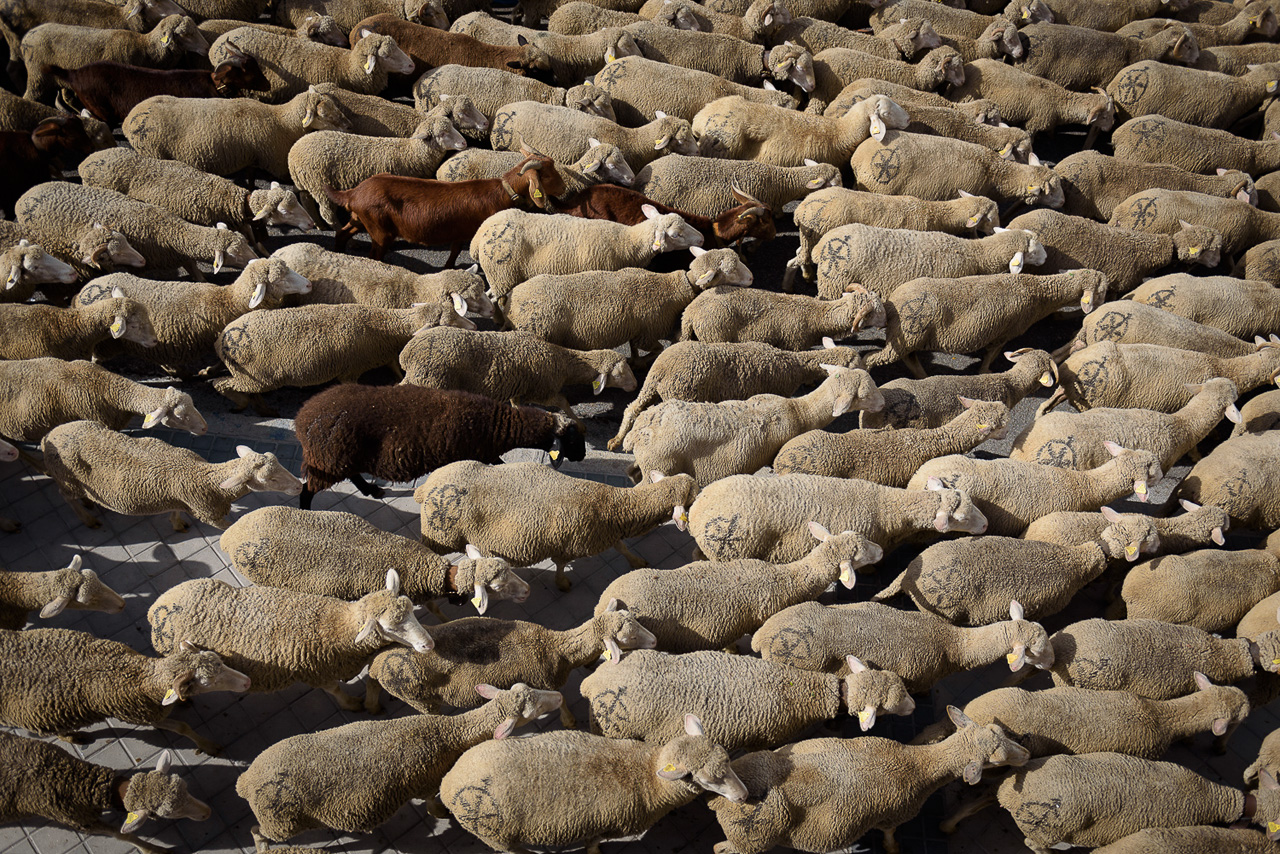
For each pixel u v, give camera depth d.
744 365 11.81
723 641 9.30
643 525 10.20
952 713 8.43
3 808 7.54
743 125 15.19
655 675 8.45
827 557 9.36
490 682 8.59
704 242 13.95
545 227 13.04
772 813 7.84
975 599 9.59
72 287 12.95
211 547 10.73
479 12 17.64
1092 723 8.70
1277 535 10.79
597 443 12.47
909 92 16.36
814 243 14.38
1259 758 8.99
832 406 11.26
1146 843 8.09
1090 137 17.69
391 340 11.90
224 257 12.77
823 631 8.92
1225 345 12.98
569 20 17.62
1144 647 9.28
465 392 11.02
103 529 10.79
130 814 7.64
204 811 8.06
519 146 14.91
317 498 11.34
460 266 14.82
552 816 7.68
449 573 9.20
